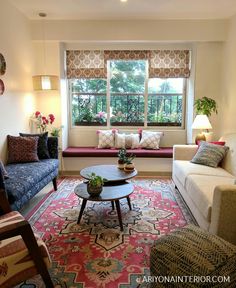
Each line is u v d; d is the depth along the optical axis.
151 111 5.11
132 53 4.81
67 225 2.67
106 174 3.00
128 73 5.03
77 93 5.08
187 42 4.59
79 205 3.21
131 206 3.16
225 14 4.02
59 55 4.48
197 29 4.27
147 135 4.79
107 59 4.83
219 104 4.57
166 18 4.21
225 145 3.46
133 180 4.24
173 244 1.56
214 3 3.60
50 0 3.51
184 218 2.83
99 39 4.35
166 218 2.83
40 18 4.23
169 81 5.02
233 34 4.00
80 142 5.09
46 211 3.03
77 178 4.39
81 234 2.48
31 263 1.51
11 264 1.44
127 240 2.37
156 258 1.57
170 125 5.14
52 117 4.36
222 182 2.64
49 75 4.27
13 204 2.35
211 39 4.29
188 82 4.90
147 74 4.94
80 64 4.86
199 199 2.39
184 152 3.81
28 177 2.80
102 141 4.77
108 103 5.07
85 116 5.14
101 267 1.98
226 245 1.53
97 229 2.58
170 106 5.09
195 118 4.35
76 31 4.33
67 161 4.55
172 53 4.80
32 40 4.37
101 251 2.20
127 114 5.14
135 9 3.83
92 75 4.87
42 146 3.73
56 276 1.88
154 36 4.32
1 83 3.36
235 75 3.93
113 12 3.96
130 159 3.27
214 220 1.96
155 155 4.42
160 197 3.48
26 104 4.16
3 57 3.41
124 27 4.31
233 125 4.00
